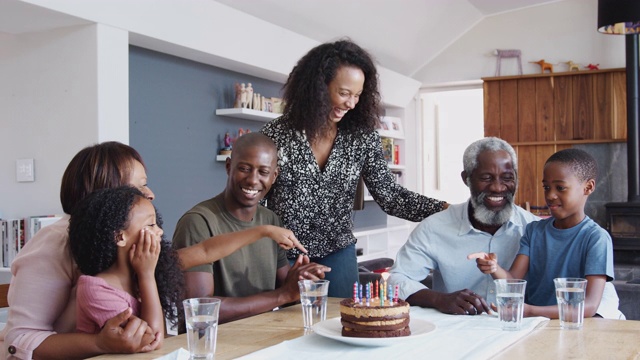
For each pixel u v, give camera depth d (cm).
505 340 135
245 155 182
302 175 220
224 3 400
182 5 356
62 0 301
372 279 320
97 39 324
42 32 339
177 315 155
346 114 228
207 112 432
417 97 705
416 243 211
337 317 164
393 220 714
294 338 142
